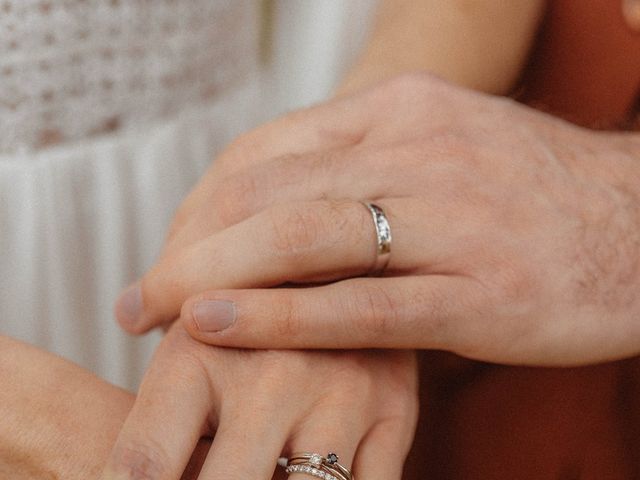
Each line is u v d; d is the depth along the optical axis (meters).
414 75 0.35
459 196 0.32
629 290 0.32
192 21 0.46
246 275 0.30
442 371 0.36
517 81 0.42
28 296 0.47
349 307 0.29
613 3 0.38
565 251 0.31
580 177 0.33
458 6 0.40
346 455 0.29
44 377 0.30
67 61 0.43
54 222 0.46
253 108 0.54
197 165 0.50
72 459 0.28
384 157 0.32
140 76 0.46
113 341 0.52
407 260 0.31
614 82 0.39
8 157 0.44
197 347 0.29
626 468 0.36
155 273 0.31
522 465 0.37
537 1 0.40
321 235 0.30
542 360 0.31
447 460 0.38
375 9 0.56
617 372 0.35
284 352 0.29
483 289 0.30
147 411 0.28
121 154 0.47
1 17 0.41
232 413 0.28
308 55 0.57
